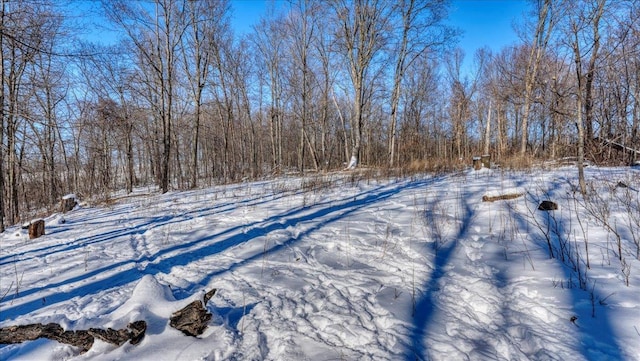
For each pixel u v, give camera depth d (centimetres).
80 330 246
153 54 1623
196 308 262
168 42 1552
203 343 255
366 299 322
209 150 3127
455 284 347
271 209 755
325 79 2256
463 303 310
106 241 600
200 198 1041
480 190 793
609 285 310
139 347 248
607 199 593
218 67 2230
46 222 827
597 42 566
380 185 1020
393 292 334
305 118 2161
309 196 883
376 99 2452
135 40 1474
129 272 432
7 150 933
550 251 394
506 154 1638
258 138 3203
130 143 2078
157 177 2348
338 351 242
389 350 240
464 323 276
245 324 286
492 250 430
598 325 254
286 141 3622
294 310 308
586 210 539
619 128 1148
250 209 771
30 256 534
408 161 1825
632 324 249
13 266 481
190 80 1825
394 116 1848
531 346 241
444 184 940
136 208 978
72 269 452
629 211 475
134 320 250
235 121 2850
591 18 555
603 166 1083
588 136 1091
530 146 2633
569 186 724
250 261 447
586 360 218
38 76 964
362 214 665
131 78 1593
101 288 383
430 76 2997
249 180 1686
